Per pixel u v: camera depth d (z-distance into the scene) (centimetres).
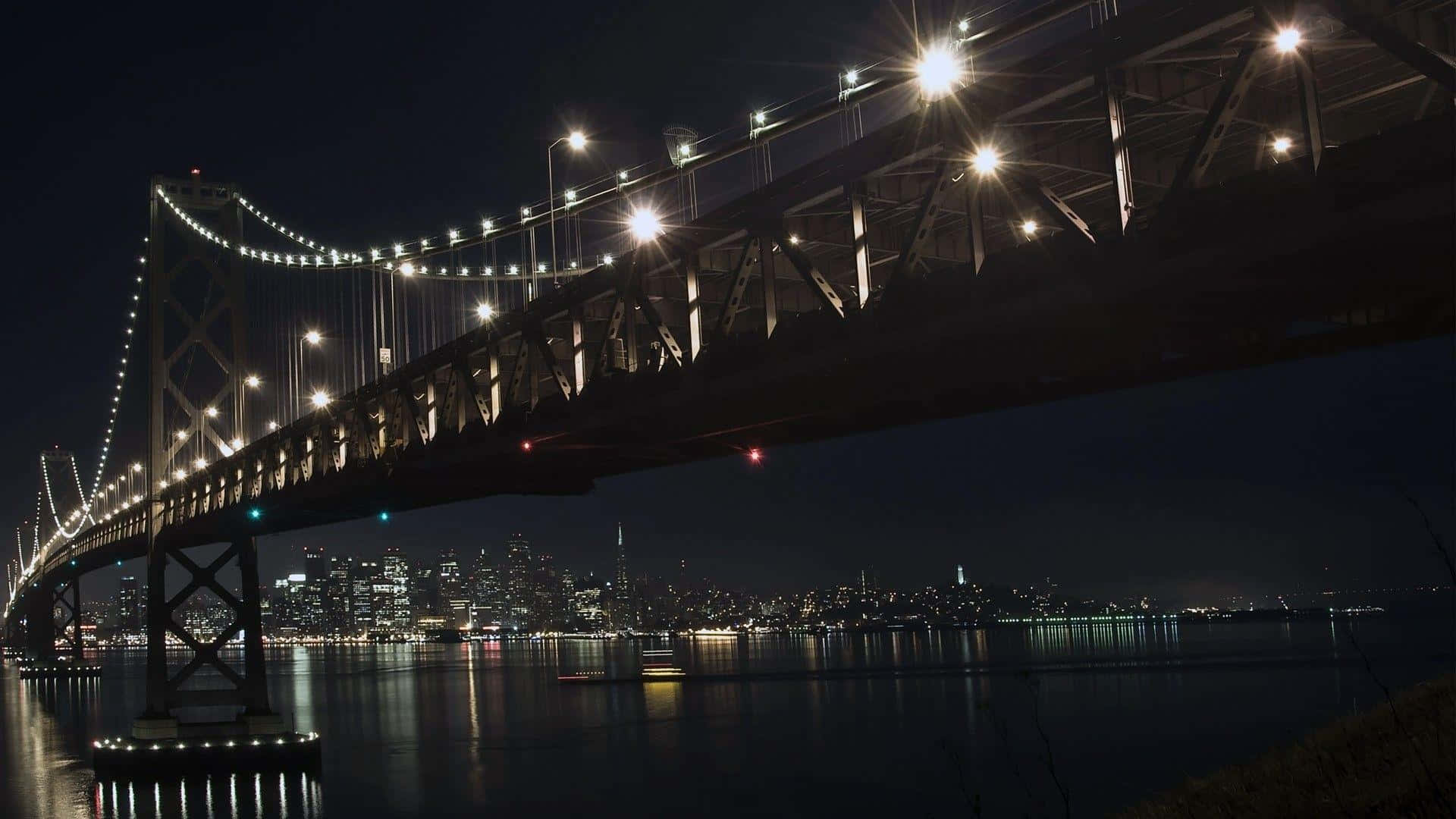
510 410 3369
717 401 2623
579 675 18288
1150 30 1694
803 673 17175
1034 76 1862
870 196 2297
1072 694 12056
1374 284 1625
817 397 2509
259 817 5656
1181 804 1561
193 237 7612
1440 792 1209
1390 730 1478
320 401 4956
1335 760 1457
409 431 4378
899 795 6309
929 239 2727
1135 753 7500
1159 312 1855
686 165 3794
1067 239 1839
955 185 2116
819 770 7250
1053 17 1992
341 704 13225
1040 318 1903
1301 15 1516
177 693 6744
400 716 11500
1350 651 18538
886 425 2688
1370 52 1886
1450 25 1571
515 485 3819
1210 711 9806
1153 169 2277
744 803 6159
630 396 2850
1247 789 1494
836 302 2267
